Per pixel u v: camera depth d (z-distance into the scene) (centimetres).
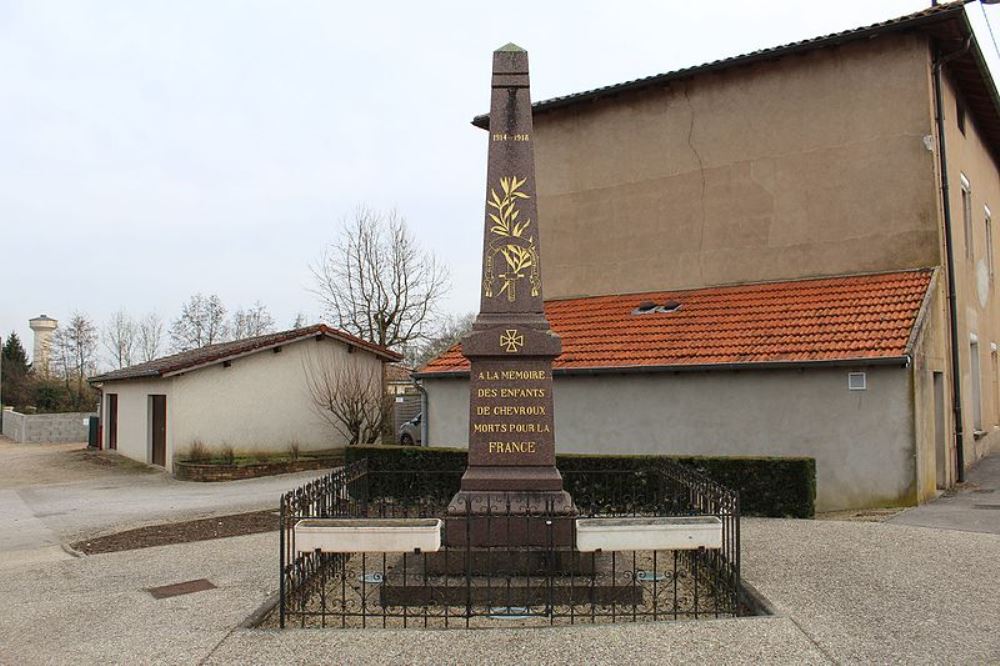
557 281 2077
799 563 869
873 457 1343
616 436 1597
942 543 967
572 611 668
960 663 564
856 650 586
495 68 890
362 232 3881
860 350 1354
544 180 2114
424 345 4422
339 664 565
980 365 1944
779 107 1781
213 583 850
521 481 823
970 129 1986
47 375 5588
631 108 1994
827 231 1703
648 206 1953
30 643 653
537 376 842
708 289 1836
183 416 2352
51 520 1472
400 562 817
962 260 1772
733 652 578
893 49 1639
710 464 1277
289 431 2564
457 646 593
